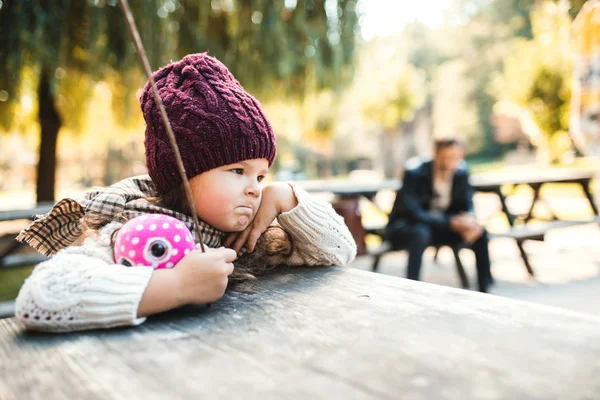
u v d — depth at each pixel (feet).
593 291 12.29
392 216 12.39
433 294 2.91
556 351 2.03
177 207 3.48
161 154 3.30
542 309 2.56
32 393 1.87
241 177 3.39
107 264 2.78
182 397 1.78
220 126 3.22
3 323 2.76
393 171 77.46
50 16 14.67
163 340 2.38
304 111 22.18
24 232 3.38
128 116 16.90
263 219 3.73
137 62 16.16
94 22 15.07
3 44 14.25
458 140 11.83
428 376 1.85
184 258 2.83
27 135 24.52
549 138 43.96
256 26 18.13
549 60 41.57
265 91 19.13
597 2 14.98
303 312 2.70
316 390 1.79
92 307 2.54
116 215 3.38
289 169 78.48
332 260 3.93
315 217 3.77
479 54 99.60
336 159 96.78
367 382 1.83
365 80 67.10
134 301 2.59
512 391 1.71
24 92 19.03
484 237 11.83
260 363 2.05
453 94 98.17
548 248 18.12
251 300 2.99
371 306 2.74
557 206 27.14
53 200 20.38
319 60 19.19
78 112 21.12
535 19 41.91
